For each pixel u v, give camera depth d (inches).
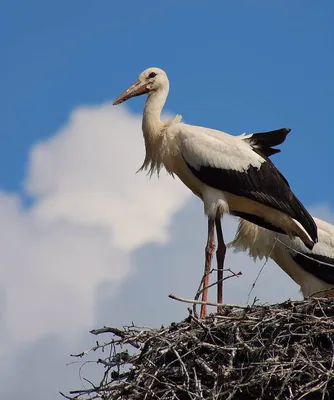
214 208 680.4
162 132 697.6
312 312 550.6
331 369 505.7
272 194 685.3
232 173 679.1
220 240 677.9
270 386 517.3
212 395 510.0
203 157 678.5
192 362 530.9
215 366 532.4
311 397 518.3
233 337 536.7
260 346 532.7
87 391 527.5
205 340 541.3
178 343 533.6
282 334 534.0
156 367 531.8
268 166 689.6
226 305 546.0
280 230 700.7
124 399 524.4
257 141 704.4
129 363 540.1
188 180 698.8
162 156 696.4
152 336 536.7
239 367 527.8
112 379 536.7
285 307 553.3
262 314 542.9
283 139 698.8
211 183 682.2
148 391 517.0
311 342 530.9
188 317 547.5
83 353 535.5
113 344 540.1
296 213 688.4
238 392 526.3
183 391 524.4
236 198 686.5
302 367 510.6
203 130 693.3
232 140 690.2
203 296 649.0
